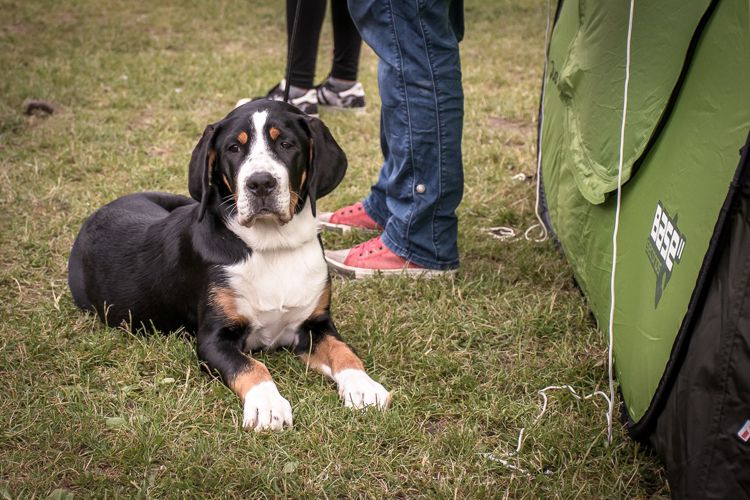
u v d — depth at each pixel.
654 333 2.55
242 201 3.06
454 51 3.77
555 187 4.36
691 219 2.40
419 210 3.96
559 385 3.17
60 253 4.22
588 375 3.24
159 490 2.50
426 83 3.75
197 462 2.62
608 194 3.28
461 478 2.59
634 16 3.15
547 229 4.66
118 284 3.54
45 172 5.27
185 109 6.84
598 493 2.53
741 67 2.28
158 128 6.26
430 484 2.59
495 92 7.53
